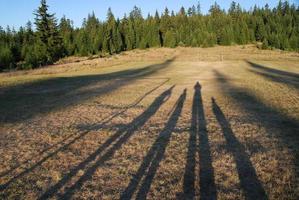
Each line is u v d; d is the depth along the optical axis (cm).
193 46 11700
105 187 723
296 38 10762
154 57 7412
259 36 12975
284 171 779
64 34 11144
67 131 1177
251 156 881
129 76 3422
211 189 699
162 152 931
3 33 11531
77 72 4441
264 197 660
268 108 1527
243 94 1964
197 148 959
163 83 2642
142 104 1691
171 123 1261
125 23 12606
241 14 14825
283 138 1035
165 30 13012
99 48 10950
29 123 1315
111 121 1319
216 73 3519
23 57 9075
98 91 2245
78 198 677
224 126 1197
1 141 1070
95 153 938
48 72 4494
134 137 1081
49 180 765
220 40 12425
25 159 902
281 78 2978
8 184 747
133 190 706
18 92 2309
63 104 1752
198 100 1772
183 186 716
